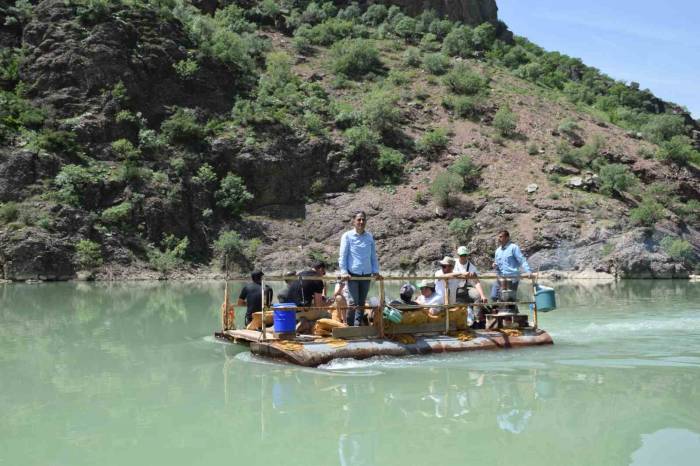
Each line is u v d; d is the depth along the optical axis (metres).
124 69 38.97
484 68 62.25
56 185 33.47
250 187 40.09
